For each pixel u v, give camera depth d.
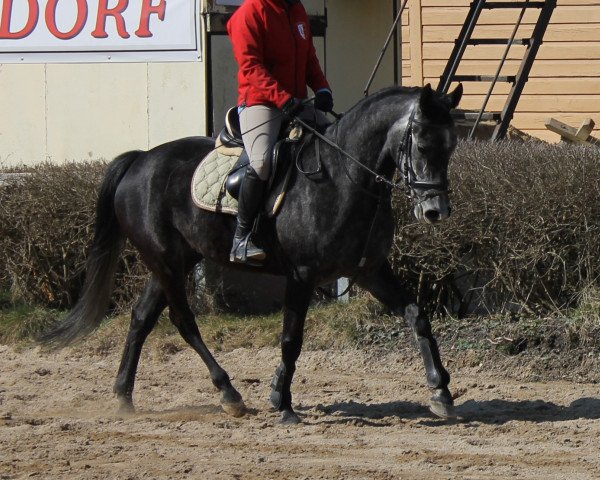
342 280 14.02
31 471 8.52
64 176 14.70
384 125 9.73
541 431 9.77
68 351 13.81
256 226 10.27
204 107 15.63
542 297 12.78
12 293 15.09
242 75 10.30
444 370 10.16
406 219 12.85
